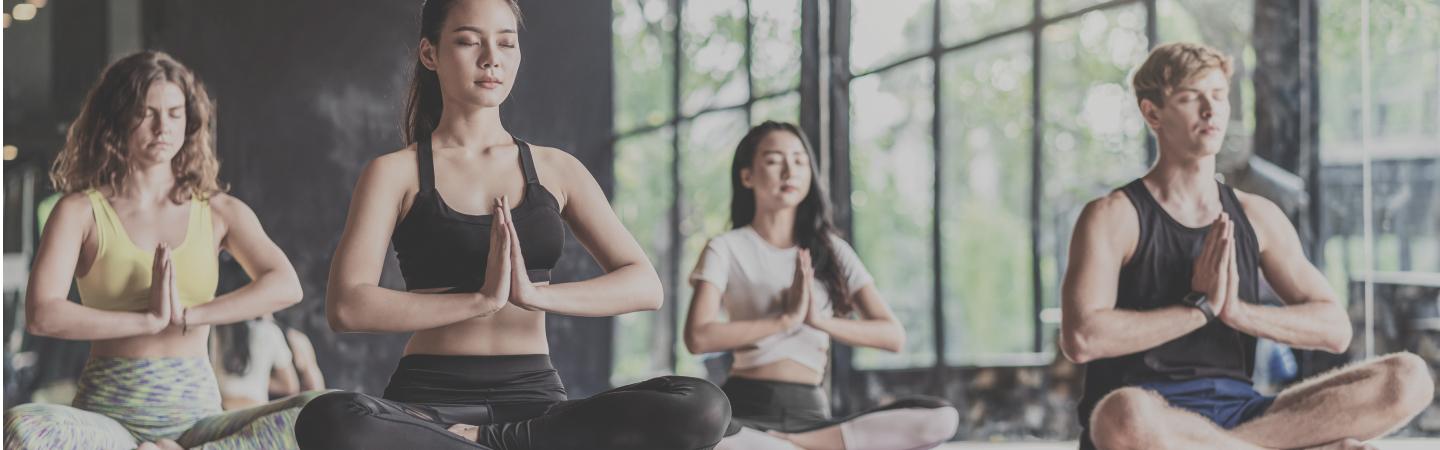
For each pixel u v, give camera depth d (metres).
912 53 4.84
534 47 4.89
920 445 3.67
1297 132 4.56
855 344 3.81
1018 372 4.75
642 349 4.95
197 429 3.16
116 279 3.22
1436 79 4.64
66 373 4.80
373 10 4.91
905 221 4.85
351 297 2.59
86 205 3.23
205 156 3.39
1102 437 3.15
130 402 3.17
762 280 3.83
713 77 4.95
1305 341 3.30
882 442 3.64
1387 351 4.55
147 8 4.88
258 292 3.29
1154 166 3.43
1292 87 4.56
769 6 4.86
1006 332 4.78
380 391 4.84
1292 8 4.57
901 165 4.84
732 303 3.85
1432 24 4.64
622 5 4.98
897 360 4.81
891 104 4.84
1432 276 4.60
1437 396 4.55
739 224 3.98
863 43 4.82
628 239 2.86
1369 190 4.59
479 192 2.74
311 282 4.80
